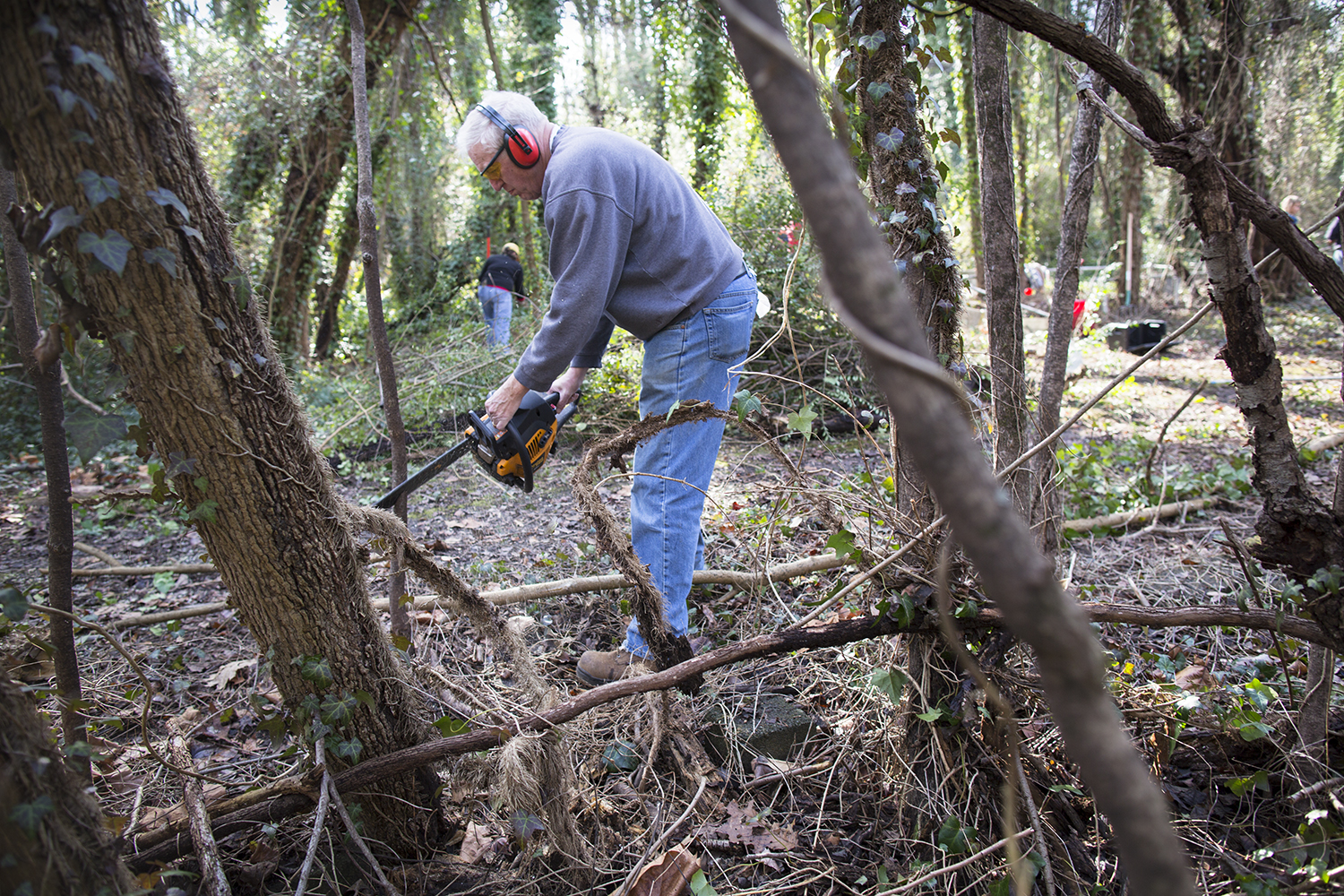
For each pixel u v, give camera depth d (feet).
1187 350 28.86
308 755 5.65
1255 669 7.45
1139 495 12.94
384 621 9.18
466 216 36.29
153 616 9.95
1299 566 5.62
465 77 31.40
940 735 5.92
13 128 3.96
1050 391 8.71
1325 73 20.21
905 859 6.08
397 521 6.09
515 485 7.85
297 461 5.09
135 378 4.57
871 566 6.16
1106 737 1.64
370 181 7.64
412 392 18.86
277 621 5.29
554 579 10.66
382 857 6.08
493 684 7.94
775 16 1.80
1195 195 5.09
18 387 18.95
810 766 6.94
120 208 4.12
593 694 5.95
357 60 7.48
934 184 6.03
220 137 28.32
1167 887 1.60
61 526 5.40
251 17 25.82
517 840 6.11
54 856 3.82
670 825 6.43
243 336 4.73
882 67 5.95
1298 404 19.79
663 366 7.74
